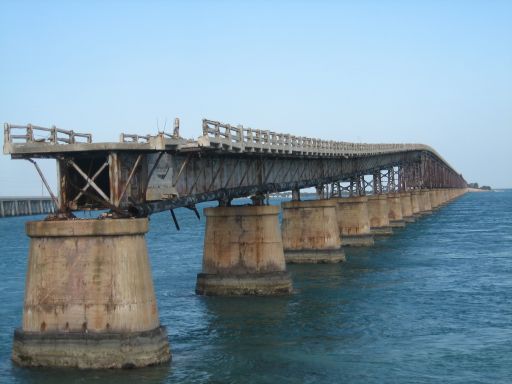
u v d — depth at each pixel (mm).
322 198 71562
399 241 88625
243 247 46344
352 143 81688
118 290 26719
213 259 46906
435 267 60406
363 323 37312
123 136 26766
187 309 41688
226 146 35375
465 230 107938
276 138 46656
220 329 36219
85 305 26797
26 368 27172
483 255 69812
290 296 45812
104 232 26406
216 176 40219
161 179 32438
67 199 27578
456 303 42875
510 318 38281
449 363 29688
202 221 191750
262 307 41969
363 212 83000
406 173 151250
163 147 27359
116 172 26719
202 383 26672
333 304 42781
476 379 27547
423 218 147750
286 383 27062
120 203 27359
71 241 26844
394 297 45125
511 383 27000
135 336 26938
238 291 46094
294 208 66250
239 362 29750
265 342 33375
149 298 27688
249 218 46281
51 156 27219
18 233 144250
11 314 41281
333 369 28875
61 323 26938
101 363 26766
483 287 48875
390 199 115562
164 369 27781
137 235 27234
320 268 61281
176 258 75000
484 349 31844
